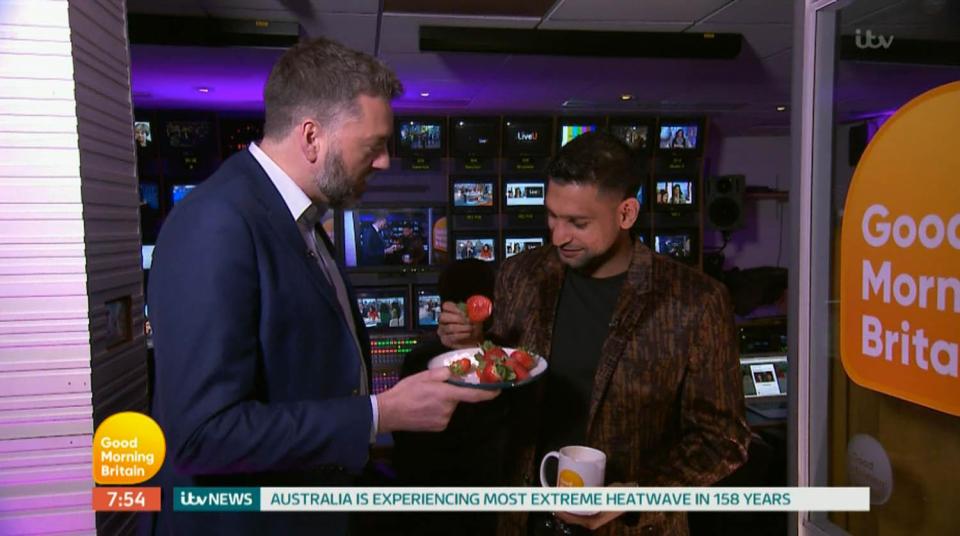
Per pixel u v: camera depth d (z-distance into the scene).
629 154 1.38
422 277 4.95
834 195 1.02
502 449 1.78
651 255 1.47
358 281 4.86
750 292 4.96
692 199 5.22
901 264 0.86
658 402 1.41
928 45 1.71
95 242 1.06
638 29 3.30
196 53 3.45
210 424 0.93
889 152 0.88
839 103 1.02
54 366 1.02
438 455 1.89
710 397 1.37
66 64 0.99
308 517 1.12
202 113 4.93
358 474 1.26
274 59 3.60
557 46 3.29
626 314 1.41
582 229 1.36
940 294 0.80
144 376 1.26
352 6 2.89
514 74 4.12
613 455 1.41
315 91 1.08
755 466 3.21
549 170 1.38
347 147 1.11
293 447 0.96
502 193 5.00
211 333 0.94
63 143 1.00
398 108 5.43
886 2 0.96
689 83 4.41
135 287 1.23
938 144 0.80
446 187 5.20
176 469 1.01
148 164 4.90
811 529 1.04
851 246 0.95
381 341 4.34
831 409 1.04
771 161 6.56
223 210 1.01
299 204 1.15
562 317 1.51
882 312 0.90
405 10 2.95
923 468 0.91
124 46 1.21
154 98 4.70
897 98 4.00
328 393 1.13
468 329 1.54
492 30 3.26
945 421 0.88
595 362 1.45
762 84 4.44
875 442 0.98
